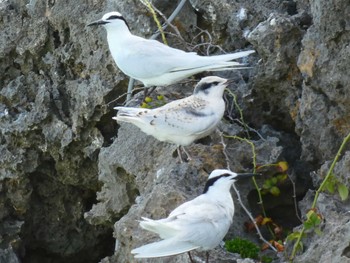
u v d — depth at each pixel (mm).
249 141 14156
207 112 13398
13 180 16859
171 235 11648
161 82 13984
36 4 17016
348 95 13766
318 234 12438
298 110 14750
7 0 17312
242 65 14438
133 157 14781
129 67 14039
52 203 17312
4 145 16844
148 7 15898
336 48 13828
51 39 16984
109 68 16281
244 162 14406
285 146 15125
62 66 16938
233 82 14742
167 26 16141
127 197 15031
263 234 14188
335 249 12188
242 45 15891
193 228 11672
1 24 17266
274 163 14289
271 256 13305
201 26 16297
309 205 13758
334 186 13039
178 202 13250
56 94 16766
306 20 15008
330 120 14055
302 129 14516
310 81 14133
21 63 17141
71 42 16797
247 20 15836
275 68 14883
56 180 17094
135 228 13516
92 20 16469
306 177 14664
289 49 14805
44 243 17578
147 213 13438
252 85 15281
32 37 17016
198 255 12820
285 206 14633
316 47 13961
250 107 15367
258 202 14320
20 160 16766
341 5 13617
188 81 15156
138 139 14883
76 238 17594
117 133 16297
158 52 13945
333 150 14109
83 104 16375
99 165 15359
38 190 17188
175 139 13422
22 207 17062
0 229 17031
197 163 13898
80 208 17312
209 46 15789
